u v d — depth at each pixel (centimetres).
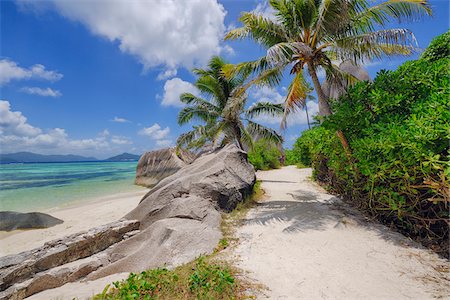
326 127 700
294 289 332
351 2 758
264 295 316
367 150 542
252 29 900
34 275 509
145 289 320
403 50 845
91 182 2506
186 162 2150
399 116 550
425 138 403
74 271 495
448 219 409
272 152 2528
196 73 1622
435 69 504
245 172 935
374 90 589
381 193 543
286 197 914
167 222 596
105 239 633
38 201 1470
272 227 597
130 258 508
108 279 431
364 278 353
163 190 790
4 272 486
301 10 872
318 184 1134
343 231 533
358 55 825
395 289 322
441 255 403
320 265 397
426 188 468
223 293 314
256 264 412
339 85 974
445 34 748
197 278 338
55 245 590
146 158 2347
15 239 809
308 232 541
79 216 1047
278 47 705
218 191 762
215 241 534
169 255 478
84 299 330
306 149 2017
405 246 445
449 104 395
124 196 1570
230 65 968
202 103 1723
